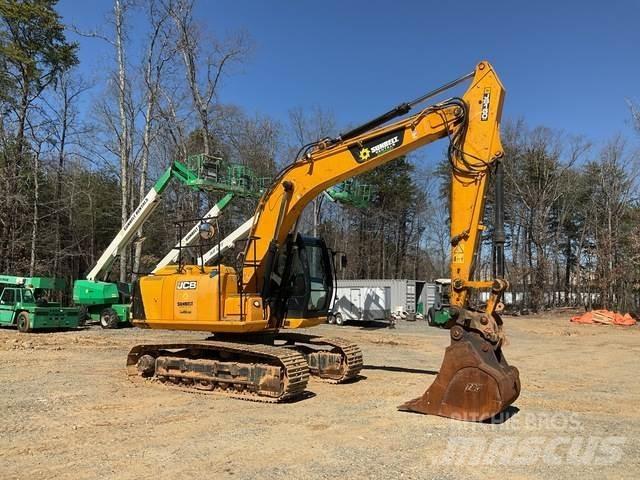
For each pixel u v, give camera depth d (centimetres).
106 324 2420
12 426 766
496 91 862
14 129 3219
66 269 4469
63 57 3338
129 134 3553
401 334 2544
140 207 2319
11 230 3200
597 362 1670
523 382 1227
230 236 2128
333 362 1152
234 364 988
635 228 4416
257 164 4197
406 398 980
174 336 2088
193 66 3384
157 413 854
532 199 5200
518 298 5606
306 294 1102
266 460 621
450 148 885
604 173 5166
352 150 990
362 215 5769
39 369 1290
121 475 570
